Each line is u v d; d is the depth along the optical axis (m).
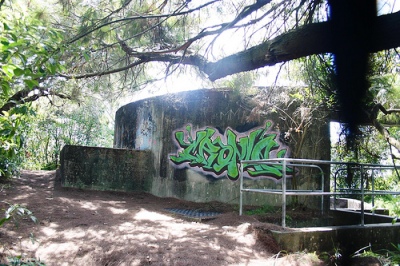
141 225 5.90
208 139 9.04
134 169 9.89
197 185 8.98
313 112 7.62
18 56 2.60
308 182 8.21
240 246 4.85
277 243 4.96
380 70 4.23
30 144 16.03
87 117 16.77
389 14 2.49
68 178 9.16
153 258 4.23
